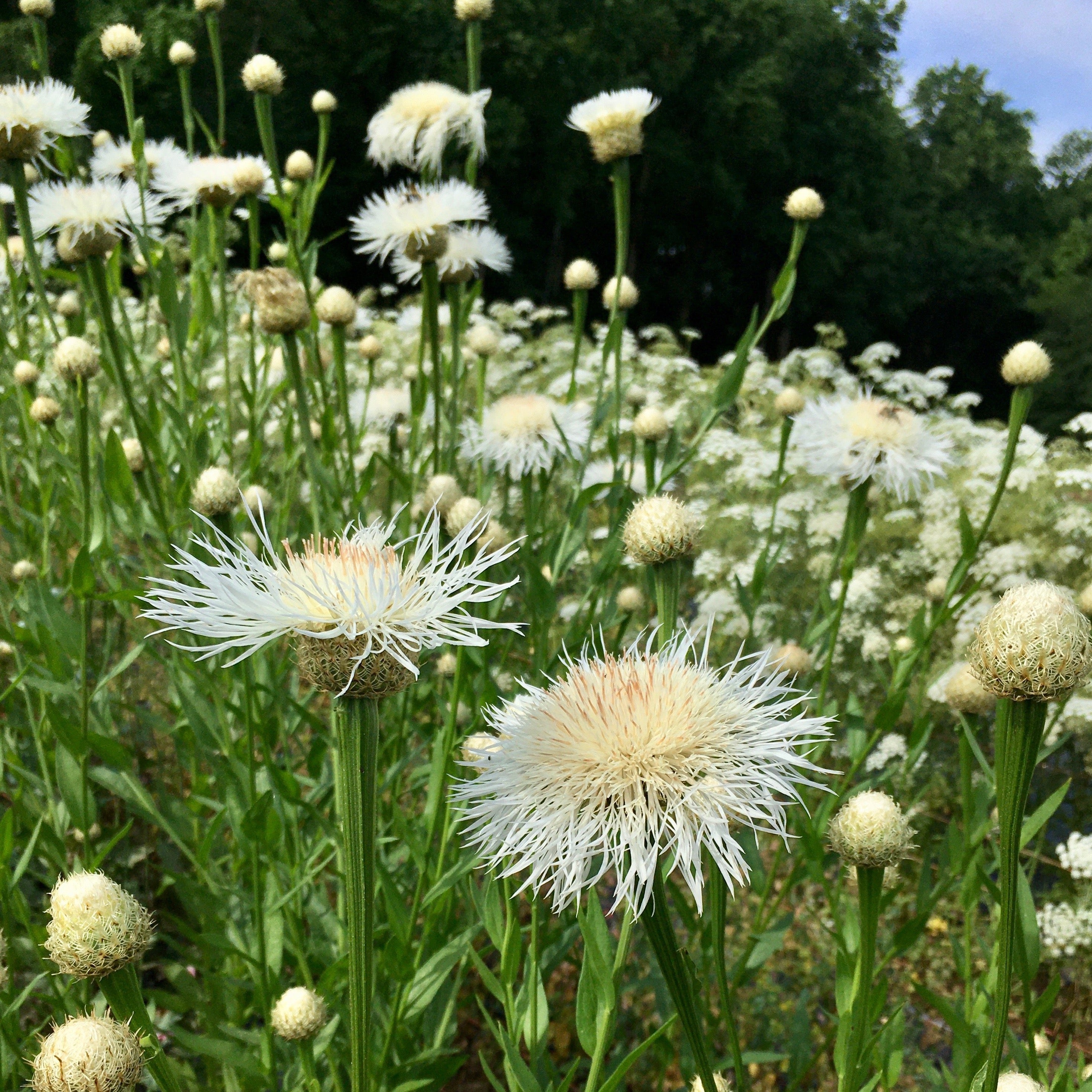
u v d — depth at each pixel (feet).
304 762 2.10
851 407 2.05
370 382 2.70
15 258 2.61
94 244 1.82
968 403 5.34
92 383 2.88
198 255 2.42
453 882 1.49
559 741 1.03
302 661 0.99
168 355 2.79
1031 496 3.47
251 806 1.53
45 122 1.78
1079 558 3.32
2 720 1.98
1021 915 1.40
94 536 1.73
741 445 3.94
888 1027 1.37
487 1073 1.26
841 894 1.74
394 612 0.98
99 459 1.73
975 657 0.99
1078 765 2.84
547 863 0.98
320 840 1.79
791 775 1.03
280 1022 1.27
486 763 1.09
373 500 3.07
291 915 1.61
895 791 2.54
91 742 1.60
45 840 1.63
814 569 3.32
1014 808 1.01
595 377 4.67
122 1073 0.95
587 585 2.56
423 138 2.25
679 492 3.69
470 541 1.09
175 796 2.29
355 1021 1.03
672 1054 1.63
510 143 13.91
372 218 2.03
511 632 2.03
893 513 3.49
